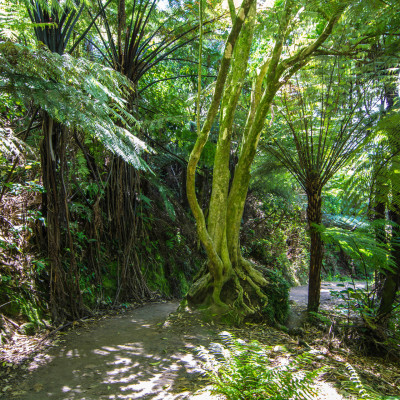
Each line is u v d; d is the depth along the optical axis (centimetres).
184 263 777
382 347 412
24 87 305
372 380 311
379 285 488
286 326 488
